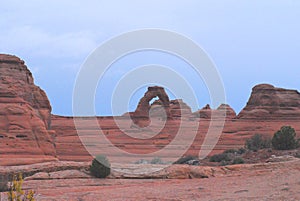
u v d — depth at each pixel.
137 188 31.31
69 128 91.94
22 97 55.09
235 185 29.88
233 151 62.06
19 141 51.47
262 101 113.38
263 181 30.25
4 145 50.47
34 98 56.91
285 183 27.45
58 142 77.38
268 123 108.31
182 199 25.45
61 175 39.25
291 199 22.34
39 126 53.69
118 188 32.12
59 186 34.72
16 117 52.41
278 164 40.31
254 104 114.31
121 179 38.31
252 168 40.12
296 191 24.31
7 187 34.06
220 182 32.44
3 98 53.09
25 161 49.53
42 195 29.23
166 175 38.81
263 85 116.38
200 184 32.16
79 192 30.47
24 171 40.91
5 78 54.84
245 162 51.25
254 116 109.69
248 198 23.78
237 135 97.88
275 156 50.91
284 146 56.16
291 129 57.28
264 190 26.03
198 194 26.98
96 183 35.97
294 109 113.75
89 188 32.94
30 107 54.94
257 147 62.00
